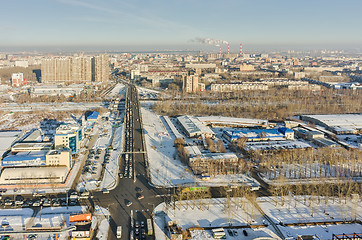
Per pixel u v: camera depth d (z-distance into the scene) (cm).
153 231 19575
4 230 19212
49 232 18275
